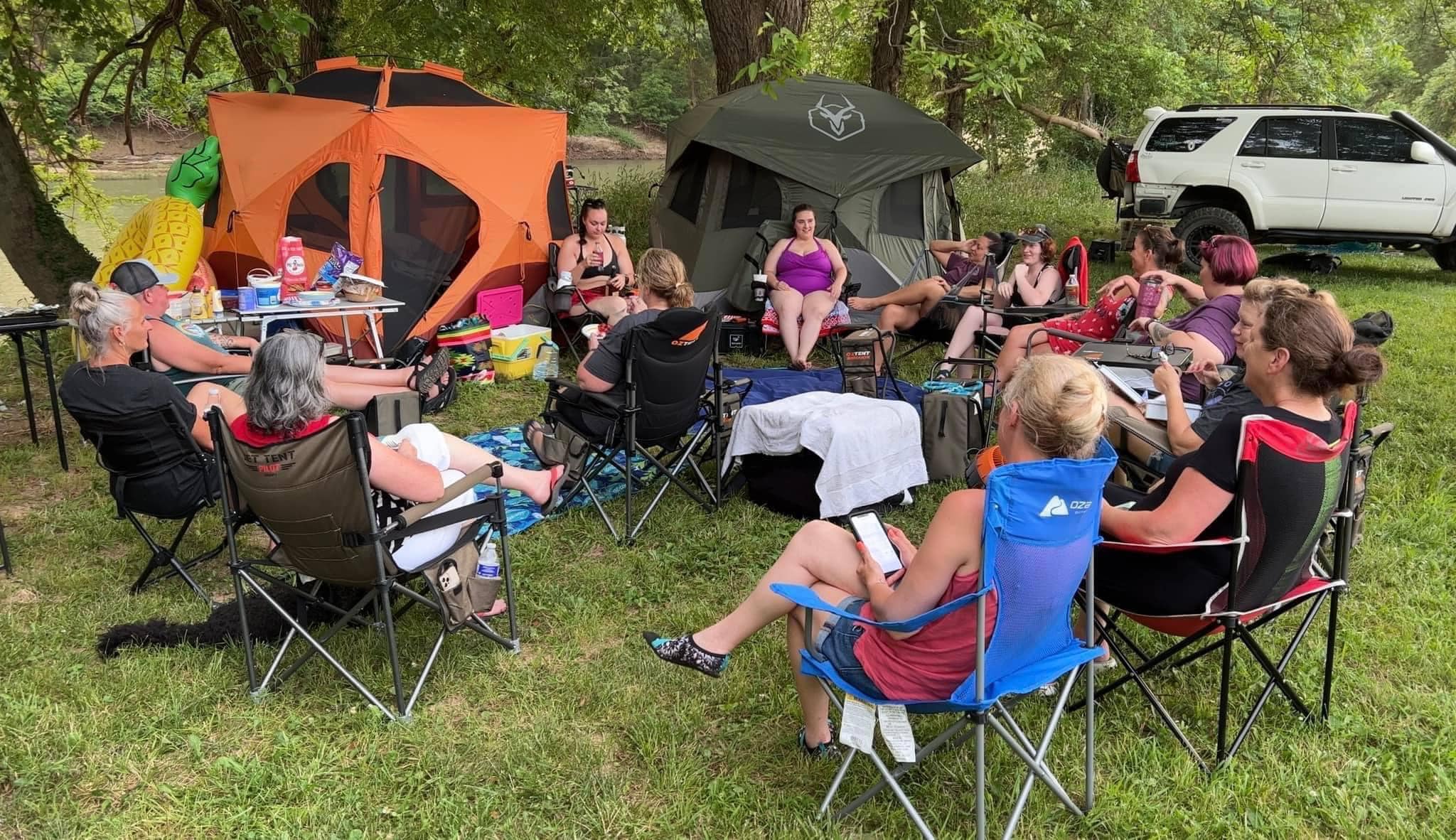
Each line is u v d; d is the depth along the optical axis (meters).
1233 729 2.77
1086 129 15.92
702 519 4.21
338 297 5.65
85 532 3.96
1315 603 2.81
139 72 9.29
